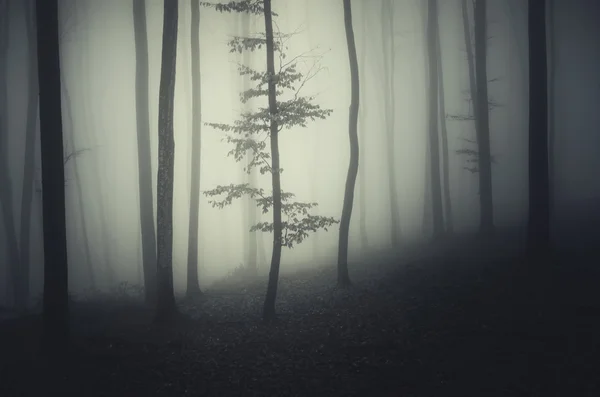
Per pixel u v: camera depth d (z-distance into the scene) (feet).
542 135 44.37
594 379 24.70
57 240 34.32
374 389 26.55
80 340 37.99
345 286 52.26
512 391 24.61
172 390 28.91
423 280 48.70
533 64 44.50
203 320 45.34
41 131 33.63
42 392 29.27
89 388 29.60
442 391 25.53
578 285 38.47
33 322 46.26
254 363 32.32
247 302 53.42
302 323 40.98
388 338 33.68
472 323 34.09
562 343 29.17
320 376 28.99
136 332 41.57
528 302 36.47
